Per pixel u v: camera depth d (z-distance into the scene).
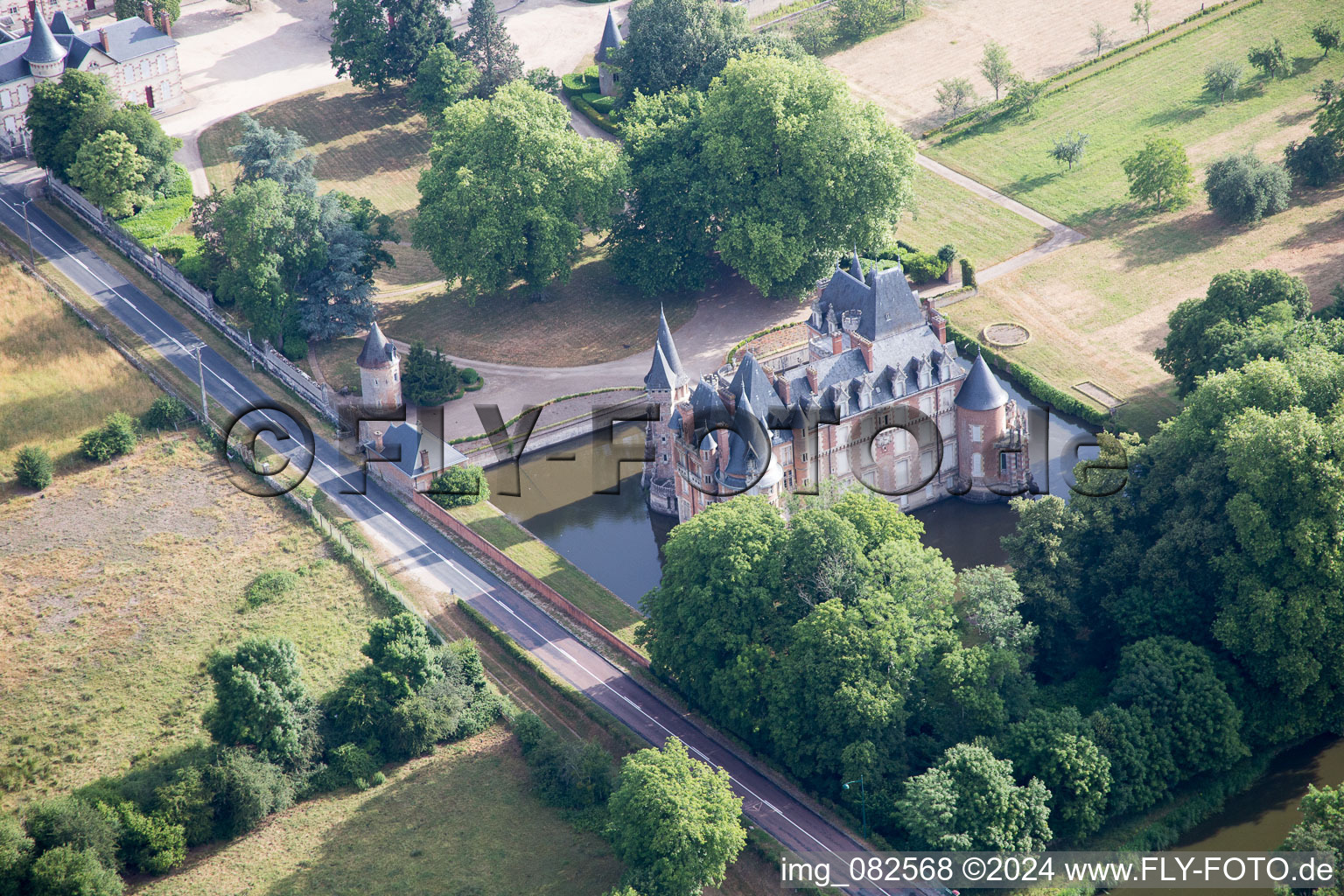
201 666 162.38
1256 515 148.00
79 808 136.38
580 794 144.25
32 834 135.25
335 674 160.62
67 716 156.12
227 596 172.88
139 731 154.00
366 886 136.50
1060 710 146.25
